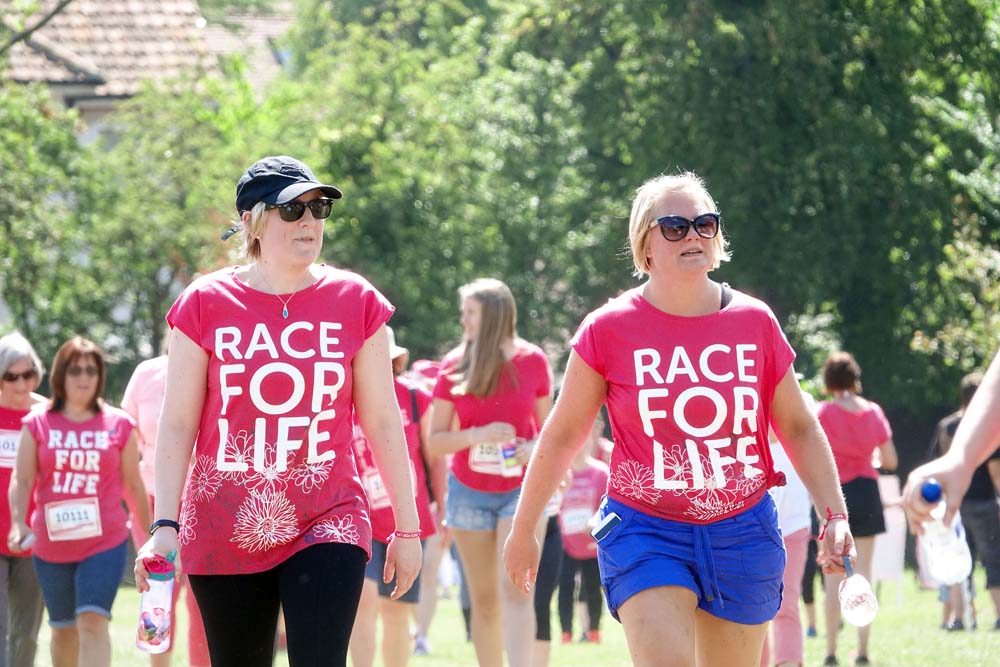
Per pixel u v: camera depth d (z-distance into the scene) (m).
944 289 79.75
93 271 68.00
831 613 30.27
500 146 85.31
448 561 49.69
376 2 132.38
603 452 36.06
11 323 67.75
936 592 50.09
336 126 78.88
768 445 14.03
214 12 148.62
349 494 13.78
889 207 79.12
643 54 81.81
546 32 91.25
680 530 13.78
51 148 68.12
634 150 80.50
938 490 10.66
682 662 13.26
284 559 13.57
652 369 13.62
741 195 76.75
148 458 23.17
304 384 13.52
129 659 30.30
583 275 83.25
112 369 68.25
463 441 22.02
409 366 78.94
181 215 67.75
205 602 13.76
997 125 73.69
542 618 23.31
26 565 23.52
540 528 22.56
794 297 79.12
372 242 77.75
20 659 23.83
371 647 21.88
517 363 22.45
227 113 77.69
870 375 82.44
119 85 94.38
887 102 79.38
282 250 13.69
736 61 77.81
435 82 86.12
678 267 13.70
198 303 13.70
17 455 22.34
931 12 80.75
